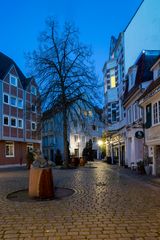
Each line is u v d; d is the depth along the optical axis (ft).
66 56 89.92
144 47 94.53
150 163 69.15
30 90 154.51
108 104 122.11
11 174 73.72
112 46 134.51
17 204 30.76
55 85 88.53
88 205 29.66
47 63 89.30
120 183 48.60
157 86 57.98
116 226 21.63
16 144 143.84
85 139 231.30
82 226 21.74
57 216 25.00
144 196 34.88
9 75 137.39
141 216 24.62
